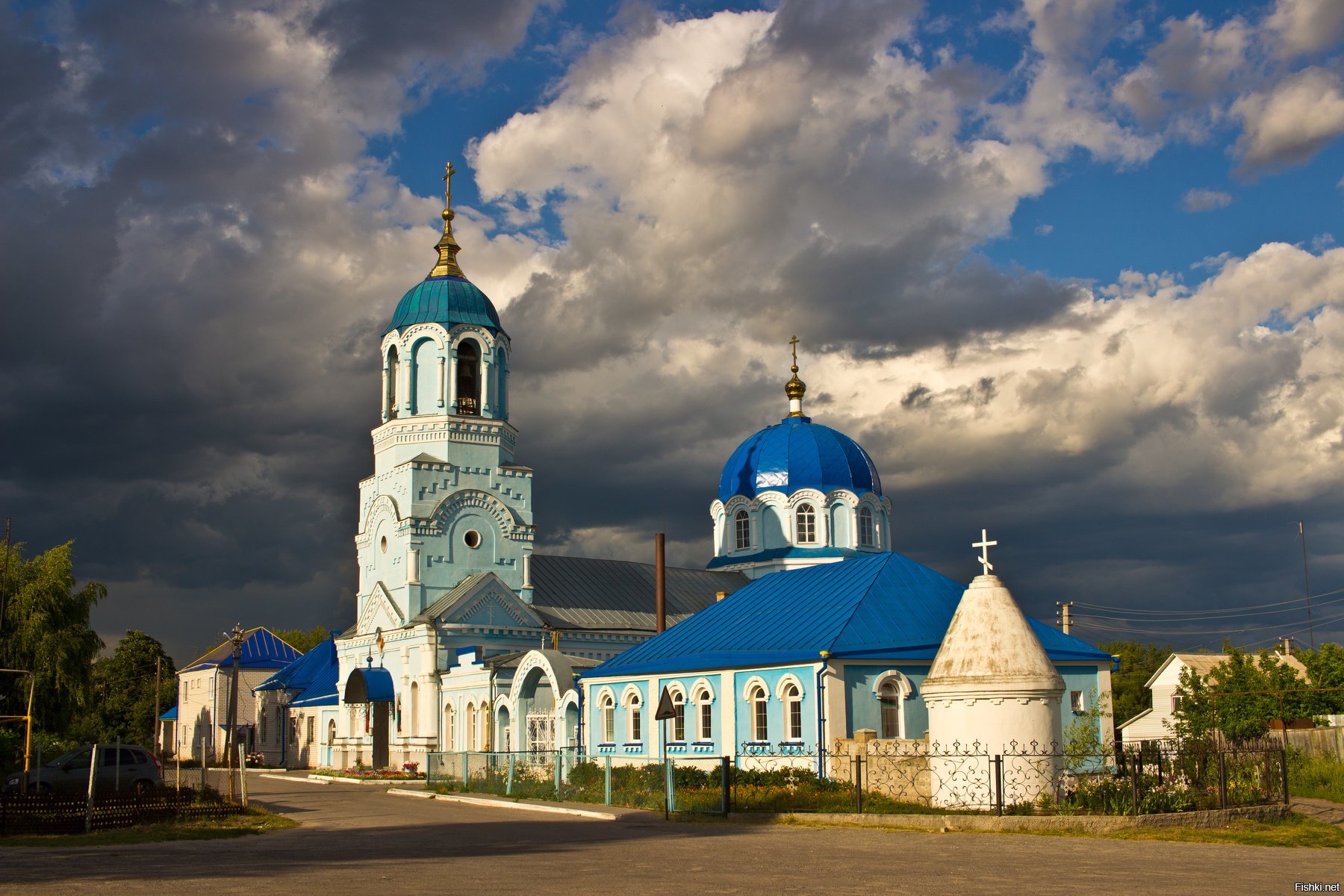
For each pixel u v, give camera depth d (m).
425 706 62.78
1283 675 65.44
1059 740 32.09
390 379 70.62
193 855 23.77
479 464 68.38
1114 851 23.27
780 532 75.44
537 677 56.31
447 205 72.56
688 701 46.09
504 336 71.19
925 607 44.47
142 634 111.50
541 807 36.97
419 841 26.58
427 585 65.62
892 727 41.53
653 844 25.30
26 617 58.50
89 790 30.25
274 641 103.44
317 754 74.88
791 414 80.62
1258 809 28.98
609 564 75.12
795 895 17.34
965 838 25.92
